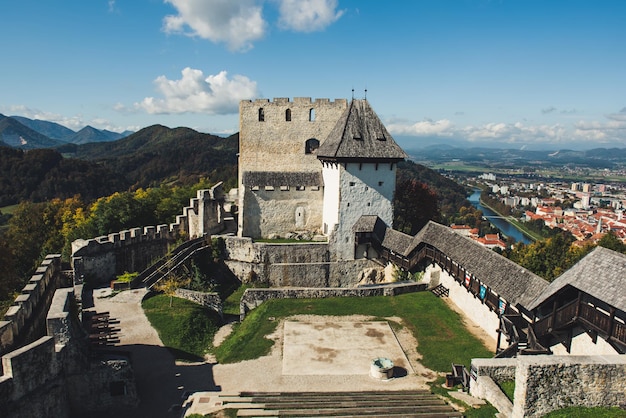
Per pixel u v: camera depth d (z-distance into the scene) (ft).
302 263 135.95
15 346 61.67
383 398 64.34
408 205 176.96
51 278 95.09
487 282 88.12
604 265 63.10
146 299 104.68
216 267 139.33
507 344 82.53
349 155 130.31
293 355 82.33
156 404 65.31
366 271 138.41
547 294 69.92
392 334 91.56
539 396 52.85
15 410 51.83
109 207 173.58
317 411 58.18
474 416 57.52
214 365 79.00
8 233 213.87
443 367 77.61
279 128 156.56
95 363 62.59
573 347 69.00
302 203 150.10
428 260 119.24
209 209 150.92
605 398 53.72
